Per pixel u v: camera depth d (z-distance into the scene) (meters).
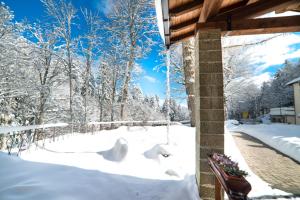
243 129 18.92
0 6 14.54
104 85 22.94
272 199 3.78
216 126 3.65
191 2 3.43
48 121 17.72
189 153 6.57
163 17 3.20
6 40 14.74
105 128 18.14
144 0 17.73
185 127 13.14
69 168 4.29
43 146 6.40
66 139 8.71
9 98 15.66
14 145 5.55
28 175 3.60
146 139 8.58
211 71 3.75
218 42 3.80
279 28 3.81
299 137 9.97
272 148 9.31
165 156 5.86
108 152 5.89
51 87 17.22
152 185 4.20
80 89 20.09
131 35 18.69
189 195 3.79
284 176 5.26
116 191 3.68
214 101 3.69
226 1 3.63
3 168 3.77
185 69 11.89
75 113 18.41
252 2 3.76
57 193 3.07
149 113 24.41
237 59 22.72
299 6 4.21
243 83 25.14
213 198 3.52
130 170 4.89
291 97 49.94
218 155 2.90
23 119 16.59
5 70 14.60
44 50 17.23
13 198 2.82
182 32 4.80
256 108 54.03
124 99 18.91
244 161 6.52
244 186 2.00
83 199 3.11
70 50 18.30
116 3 18.89
